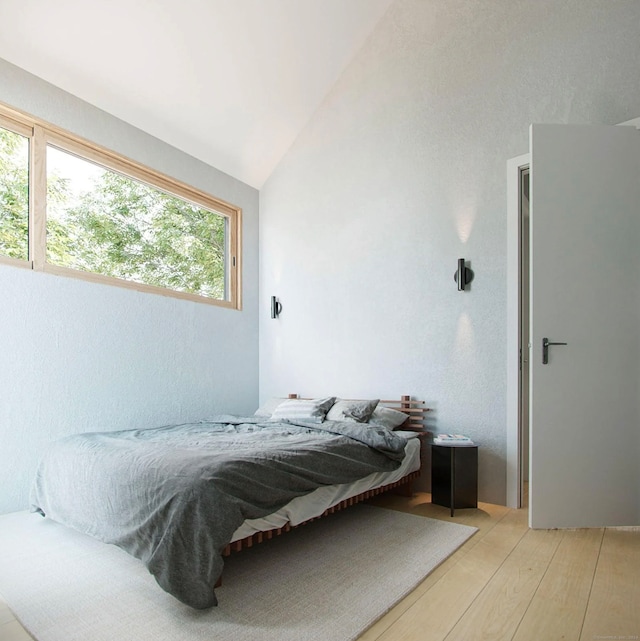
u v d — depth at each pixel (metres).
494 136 3.28
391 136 3.84
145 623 1.63
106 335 3.31
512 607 1.74
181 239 4.06
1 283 2.76
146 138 3.67
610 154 2.67
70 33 2.87
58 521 2.46
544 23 3.10
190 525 1.75
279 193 4.67
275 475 2.09
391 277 3.77
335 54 4.00
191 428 3.18
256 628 1.59
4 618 1.67
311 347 4.29
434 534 2.50
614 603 1.76
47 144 3.09
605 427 2.59
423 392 3.53
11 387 2.78
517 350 3.09
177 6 3.04
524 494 3.41
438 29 3.60
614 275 2.63
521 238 3.16
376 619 1.65
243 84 3.79
